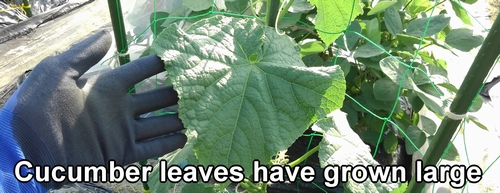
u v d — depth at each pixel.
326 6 0.74
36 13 3.22
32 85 0.69
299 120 0.66
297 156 1.43
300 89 0.66
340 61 1.24
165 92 0.77
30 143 0.68
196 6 1.10
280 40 0.72
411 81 1.05
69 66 0.70
